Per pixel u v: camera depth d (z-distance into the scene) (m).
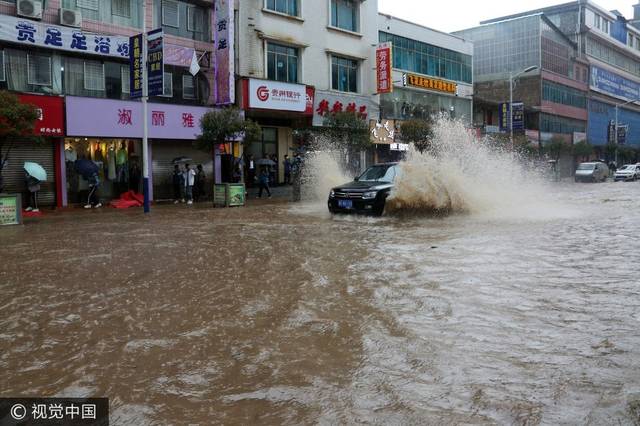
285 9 27.23
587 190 27.67
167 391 3.57
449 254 8.36
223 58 23.34
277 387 3.60
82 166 19.41
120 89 21.25
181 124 22.70
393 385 3.60
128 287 6.45
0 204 13.57
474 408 3.24
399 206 13.89
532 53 51.69
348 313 5.25
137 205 20.55
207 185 24.66
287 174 28.14
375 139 31.22
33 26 18.45
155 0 22.11
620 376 3.67
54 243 10.23
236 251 9.00
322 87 29.09
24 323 5.06
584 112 60.97
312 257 8.31
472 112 41.56
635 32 73.69
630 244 9.20
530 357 4.05
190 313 5.33
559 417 3.11
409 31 35.34
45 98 18.83
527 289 6.08
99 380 3.76
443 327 4.78
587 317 5.02
